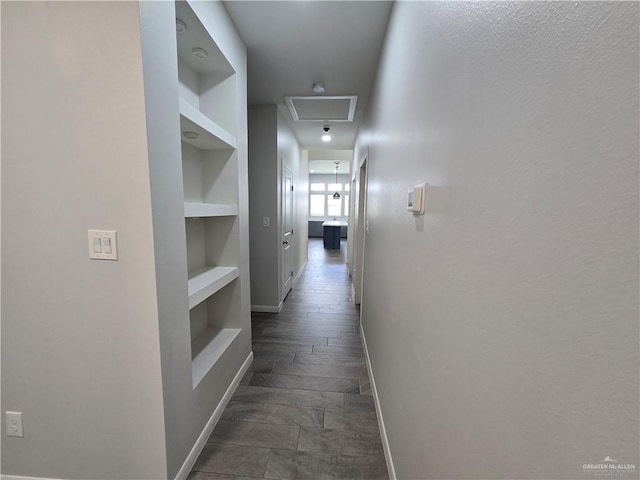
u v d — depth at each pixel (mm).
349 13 1688
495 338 521
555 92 381
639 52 274
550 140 390
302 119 3785
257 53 2146
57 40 1012
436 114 852
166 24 1136
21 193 1085
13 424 1201
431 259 870
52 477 1229
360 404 1872
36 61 1028
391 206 1497
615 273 300
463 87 670
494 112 534
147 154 1028
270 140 3371
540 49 411
